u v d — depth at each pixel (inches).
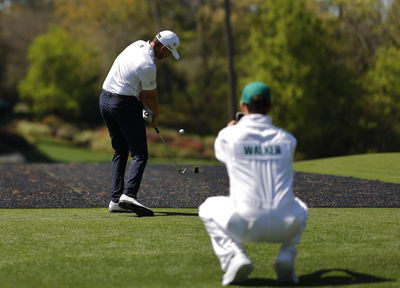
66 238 707.4
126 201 870.4
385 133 4704.7
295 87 4643.2
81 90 7367.1
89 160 4849.9
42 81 7362.2
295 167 1700.3
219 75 7086.6
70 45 7500.0
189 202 1056.8
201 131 6963.6
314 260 607.5
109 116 914.7
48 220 831.7
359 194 1173.1
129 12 7564.0
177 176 1441.9
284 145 525.3
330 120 4719.5
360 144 4795.8
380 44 5000.0
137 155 898.7
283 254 526.0
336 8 5251.0
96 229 759.7
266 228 509.7
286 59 4660.4
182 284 534.6
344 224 792.9
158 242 685.3
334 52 4928.6
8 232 740.7
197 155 5113.2
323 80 4680.1
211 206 527.8
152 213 886.4
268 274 561.9
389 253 634.2
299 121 4677.7
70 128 6683.1
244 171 515.2
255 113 534.6
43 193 1173.1
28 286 530.9
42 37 7411.4
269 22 4744.1
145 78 879.1
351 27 5064.0
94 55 7470.5
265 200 509.7
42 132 6496.1
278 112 4719.5
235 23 7076.8
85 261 608.1
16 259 615.8
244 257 514.3
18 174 1472.7
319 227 768.9
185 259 614.2
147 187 1245.1
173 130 6560.0
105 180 1368.1
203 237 711.7
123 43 7130.9
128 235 722.8
